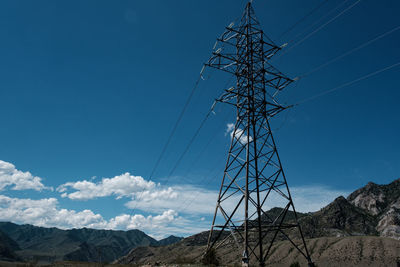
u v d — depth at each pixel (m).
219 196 35.44
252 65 39.59
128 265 46.72
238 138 37.12
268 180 34.41
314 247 197.88
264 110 37.91
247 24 41.12
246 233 30.16
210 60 38.50
